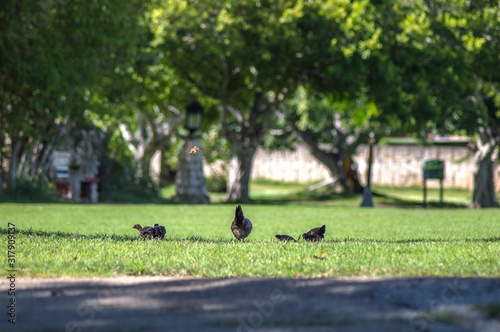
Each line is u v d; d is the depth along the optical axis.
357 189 82.81
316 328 9.25
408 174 100.38
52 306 10.69
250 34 57.22
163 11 56.84
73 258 15.93
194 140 61.19
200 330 9.25
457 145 99.06
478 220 35.88
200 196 63.44
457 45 58.97
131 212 40.09
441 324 9.32
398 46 57.12
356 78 55.78
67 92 46.06
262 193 90.31
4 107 47.44
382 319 9.63
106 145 62.81
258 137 66.62
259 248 17.66
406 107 56.00
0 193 50.00
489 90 63.28
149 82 65.00
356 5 55.78
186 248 17.75
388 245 18.70
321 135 83.56
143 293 11.52
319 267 13.92
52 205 43.75
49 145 55.31
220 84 64.44
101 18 43.09
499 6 59.28
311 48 57.75
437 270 13.36
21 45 42.97
